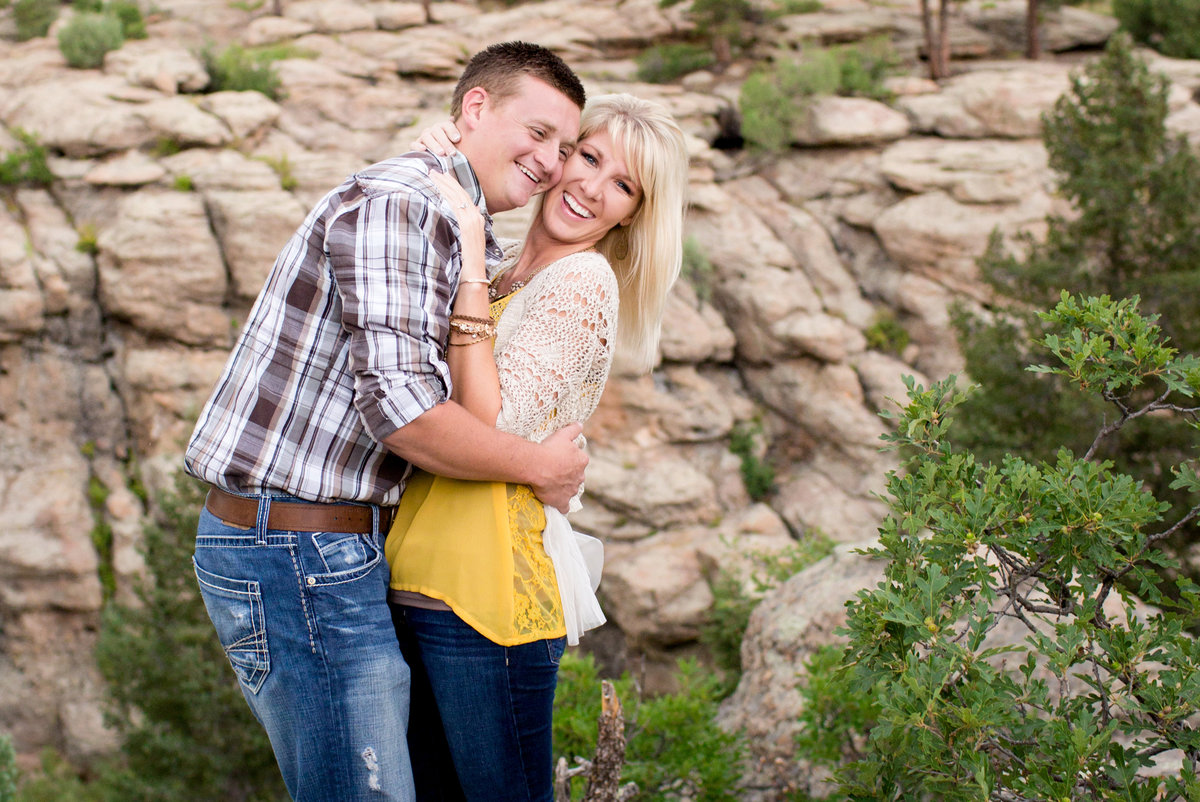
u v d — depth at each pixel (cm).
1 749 1170
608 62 2830
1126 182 1162
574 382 213
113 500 1966
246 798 1152
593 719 516
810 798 464
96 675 1905
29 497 1923
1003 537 189
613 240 256
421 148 211
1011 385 1155
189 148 2114
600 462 2038
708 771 479
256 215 1997
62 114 2097
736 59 2791
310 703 191
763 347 2184
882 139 2355
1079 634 171
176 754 1120
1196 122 2122
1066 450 193
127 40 2678
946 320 2156
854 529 2023
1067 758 156
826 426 2131
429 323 185
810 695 452
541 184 222
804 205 2358
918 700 171
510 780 214
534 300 219
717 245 2234
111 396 2014
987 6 2859
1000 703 162
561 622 210
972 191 2189
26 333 1961
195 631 1149
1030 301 1212
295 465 189
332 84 2398
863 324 2211
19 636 1898
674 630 1927
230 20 2895
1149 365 187
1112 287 1162
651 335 256
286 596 190
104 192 2061
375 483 197
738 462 2119
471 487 206
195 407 1945
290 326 191
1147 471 1004
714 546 1978
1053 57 2681
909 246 2211
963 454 201
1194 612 181
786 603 618
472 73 220
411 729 232
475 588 202
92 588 1912
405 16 2822
